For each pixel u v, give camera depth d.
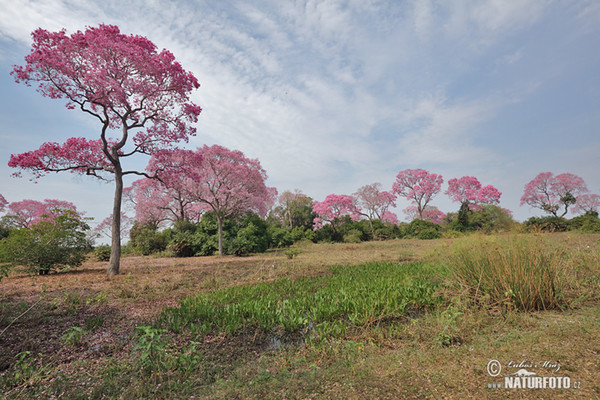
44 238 10.66
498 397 2.30
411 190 38.81
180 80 12.11
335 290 6.68
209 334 4.43
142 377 3.13
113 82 10.50
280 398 2.60
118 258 10.99
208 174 20.25
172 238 21.66
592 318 3.87
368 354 3.48
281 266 11.34
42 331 4.55
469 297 5.03
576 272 5.79
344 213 34.81
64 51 10.34
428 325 4.23
